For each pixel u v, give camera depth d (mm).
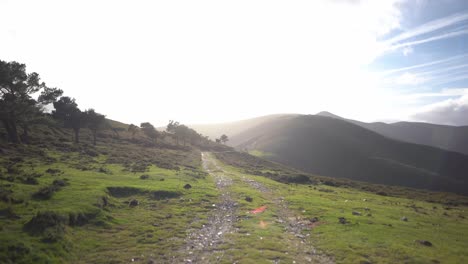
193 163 86625
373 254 20406
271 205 36969
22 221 20828
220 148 175375
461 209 48406
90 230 22906
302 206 37125
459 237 26750
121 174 47438
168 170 60688
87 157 60781
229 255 19250
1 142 55156
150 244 21047
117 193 35250
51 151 60531
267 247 21047
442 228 29953
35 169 40562
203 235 23578
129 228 24391
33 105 65375
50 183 32750
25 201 25000
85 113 87312
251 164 112875
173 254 19281
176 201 35219
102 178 41125
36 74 64500
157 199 35562
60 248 18125
